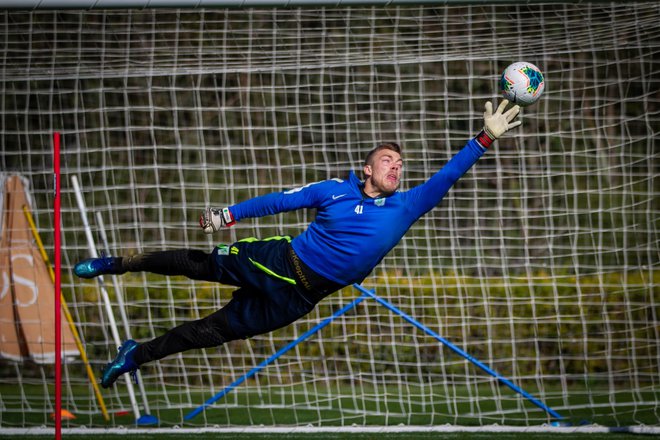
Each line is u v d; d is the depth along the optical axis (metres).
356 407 32.66
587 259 47.28
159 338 18.59
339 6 21.89
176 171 52.69
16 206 31.28
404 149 45.09
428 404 34.53
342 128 52.53
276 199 17.77
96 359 38.88
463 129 53.09
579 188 49.56
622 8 28.92
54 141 20.89
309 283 17.75
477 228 34.59
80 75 32.69
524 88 18.36
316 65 31.14
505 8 51.47
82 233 46.84
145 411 30.81
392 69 53.09
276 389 38.75
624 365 39.38
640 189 49.22
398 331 38.84
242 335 18.47
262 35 49.91
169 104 54.16
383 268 39.00
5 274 31.11
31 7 21.30
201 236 50.22
